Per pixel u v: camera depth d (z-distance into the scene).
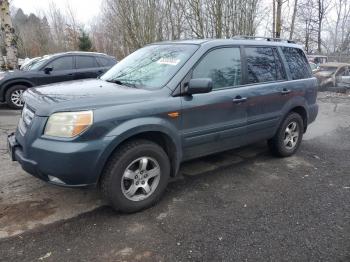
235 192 4.16
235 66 4.47
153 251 2.98
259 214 3.64
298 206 3.84
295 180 4.59
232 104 4.33
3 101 9.52
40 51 31.53
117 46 23.27
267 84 4.84
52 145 3.10
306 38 28.81
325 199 4.03
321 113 9.76
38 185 4.19
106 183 3.38
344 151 5.95
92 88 3.78
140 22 18.55
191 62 3.96
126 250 2.99
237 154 5.57
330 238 3.22
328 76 15.43
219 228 3.35
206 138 4.13
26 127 3.39
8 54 12.55
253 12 15.90
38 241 3.09
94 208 3.68
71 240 3.11
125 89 3.74
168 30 18.45
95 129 3.16
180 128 3.84
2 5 12.11
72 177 3.16
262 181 4.52
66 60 10.10
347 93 14.95
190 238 3.18
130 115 3.38
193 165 5.02
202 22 15.91
